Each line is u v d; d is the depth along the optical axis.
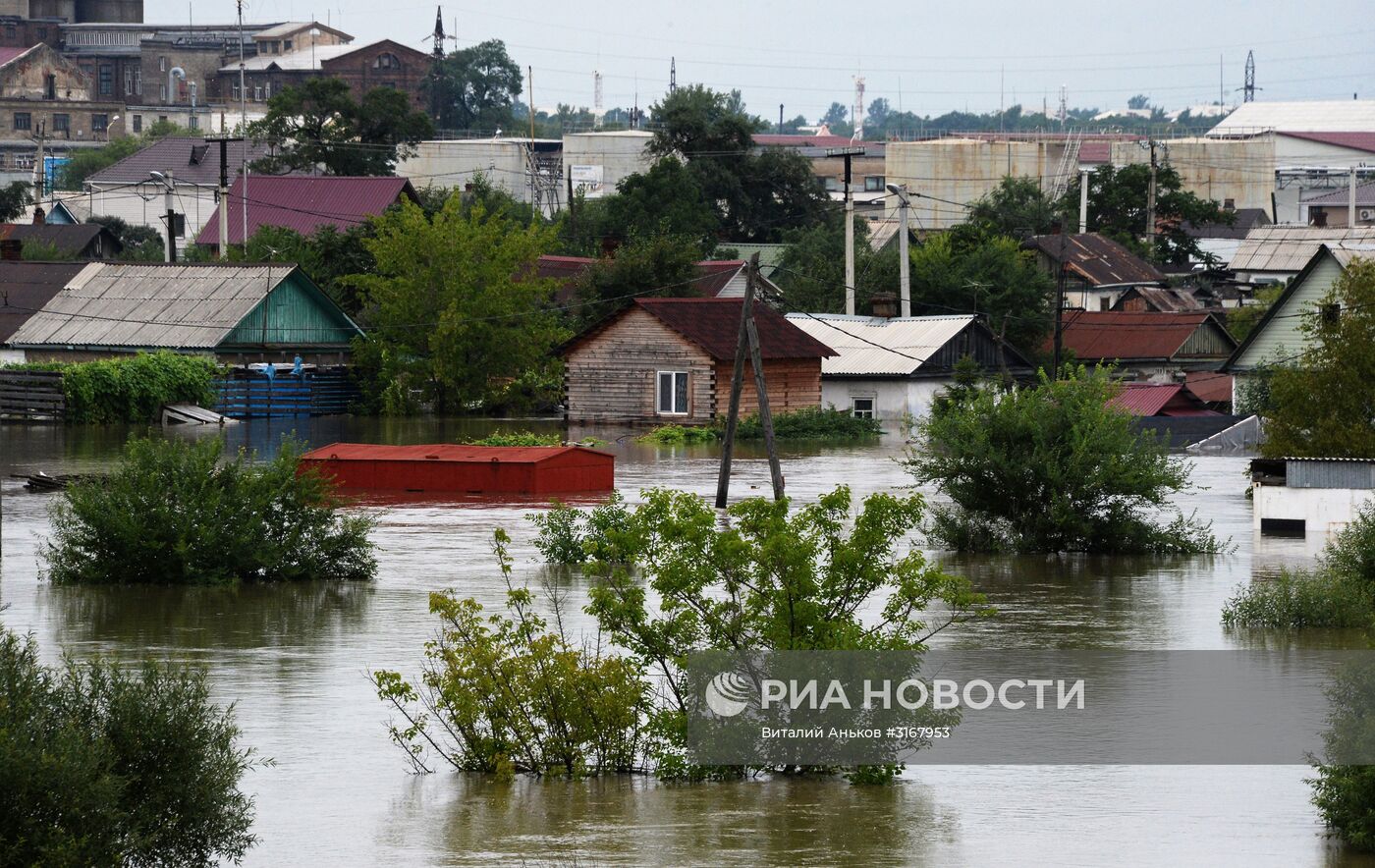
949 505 70.00
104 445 99.75
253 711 33.94
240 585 50.38
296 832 26.05
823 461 95.38
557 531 55.62
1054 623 44.66
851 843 25.69
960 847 25.34
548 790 28.72
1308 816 27.33
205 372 121.94
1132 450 60.28
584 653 32.31
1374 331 69.06
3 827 20.69
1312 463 64.62
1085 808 27.78
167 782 23.16
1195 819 27.09
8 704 22.08
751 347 70.81
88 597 48.09
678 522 29.41
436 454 78.50
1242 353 109.06
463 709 29.73
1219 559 57.91
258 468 53.81
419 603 46.97
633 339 123.25
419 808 27.42
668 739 30.02
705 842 25.56
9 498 72.00
